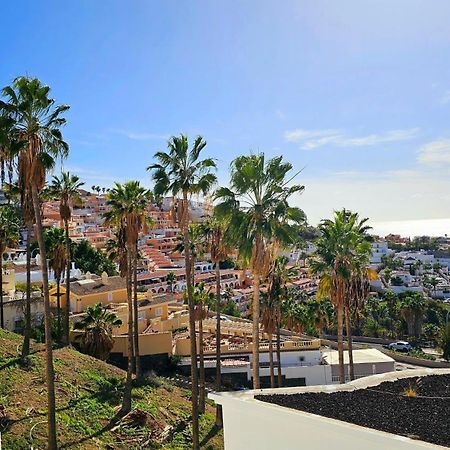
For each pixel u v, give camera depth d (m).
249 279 103.38
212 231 33.41
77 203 36.50
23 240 83.25
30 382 23.62
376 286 121.56
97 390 26.34
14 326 36.59
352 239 26.12
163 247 128.25
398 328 76.62
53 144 17.95
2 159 17.02
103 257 77.19
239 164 20.61
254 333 20.86
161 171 21.22
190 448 23.17
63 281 53.19
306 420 11.00
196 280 93.19
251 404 12.05
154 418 24.81
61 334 36.47
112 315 34.94
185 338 44.91
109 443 20.91
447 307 92.19
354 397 12.66
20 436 18.47
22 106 17.02
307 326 48.47
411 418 11.26
